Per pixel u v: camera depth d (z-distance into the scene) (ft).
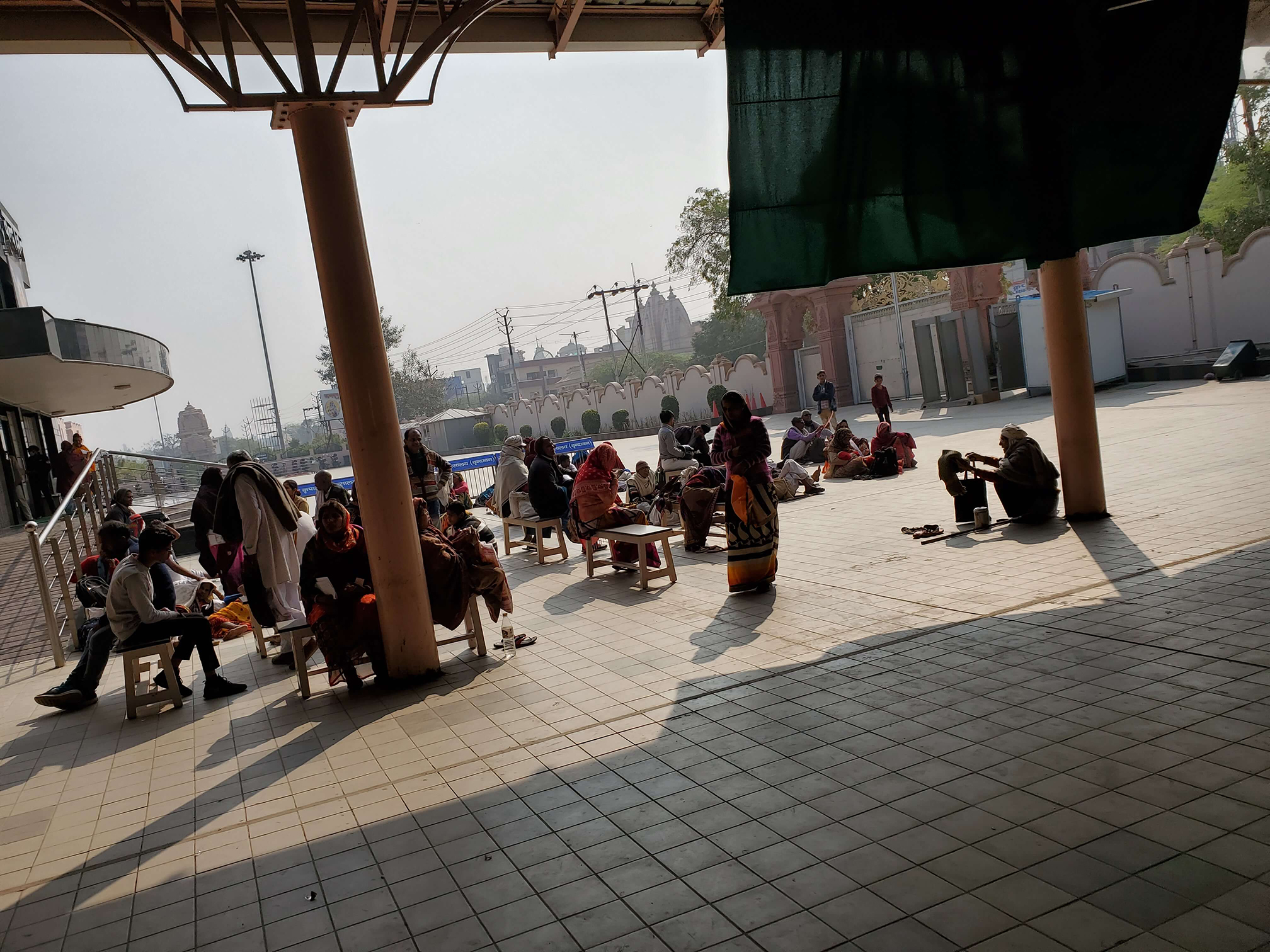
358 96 18.07
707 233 116.47
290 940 10.49
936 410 81.66
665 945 9.50
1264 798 10.82
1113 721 13.56
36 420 69.62
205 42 20.77
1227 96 21.29
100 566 28.09
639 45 24.76
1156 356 80.53
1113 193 20.83
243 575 23.38
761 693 16.83
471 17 18.40
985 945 8.79
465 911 10.67
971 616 19.90
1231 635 16.46
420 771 15.10
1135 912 9.02
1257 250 71.92
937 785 12.30
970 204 19.88
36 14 19.39
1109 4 20.51
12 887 12.75
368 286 18.81
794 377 115.55
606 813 12.73
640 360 248.93
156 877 12.51
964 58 19.65
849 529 32.30
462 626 24.77
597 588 28.27
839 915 9.62
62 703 21.45
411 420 257.75
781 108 18.61
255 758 16.74
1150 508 27.68
